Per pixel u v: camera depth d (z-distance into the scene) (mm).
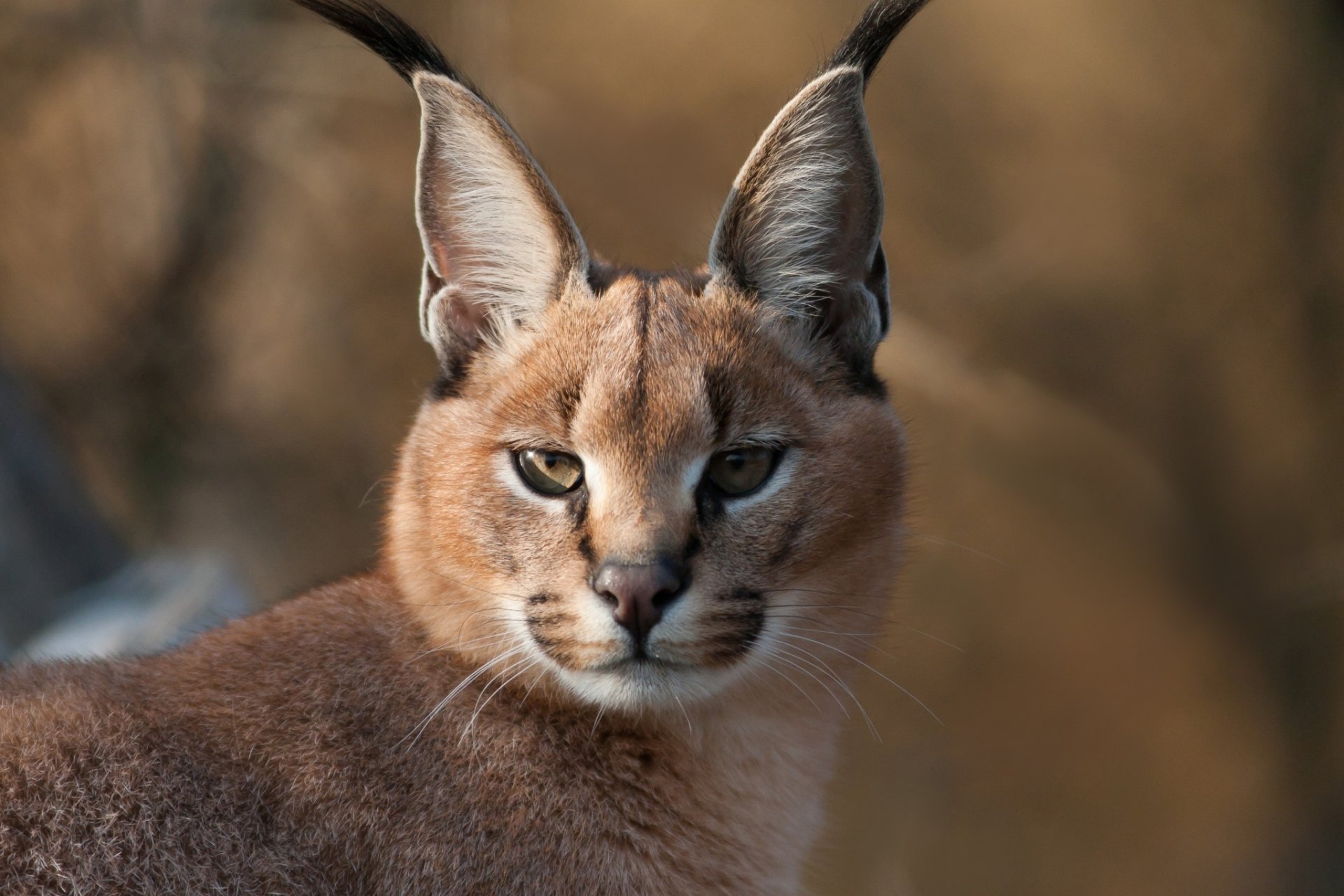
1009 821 16734
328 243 19438
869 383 7281
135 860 5836
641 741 6676
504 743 6500
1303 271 16922
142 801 5949
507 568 6566
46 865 5715
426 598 6797
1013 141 17250
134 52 19156
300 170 19484
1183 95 16938
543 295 7000
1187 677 17000
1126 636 17109
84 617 11562
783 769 7023
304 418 19250
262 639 6762
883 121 17391
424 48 7211
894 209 17406
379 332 19344
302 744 6281
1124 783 16797
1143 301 17109
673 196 17969
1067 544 17172
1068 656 17141
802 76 17891
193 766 6102
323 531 18969
